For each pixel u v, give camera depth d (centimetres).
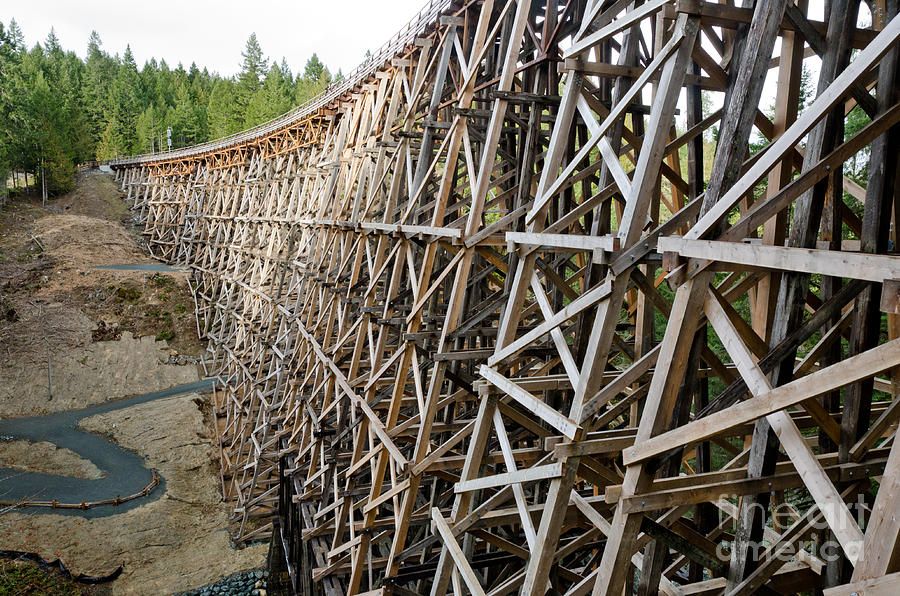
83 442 2497
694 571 612
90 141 6244
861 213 1114
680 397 458
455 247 955
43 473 2223
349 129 1662
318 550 1263
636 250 456
